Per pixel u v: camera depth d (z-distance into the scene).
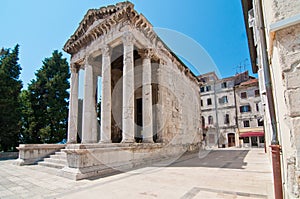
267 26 2.83
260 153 18.27
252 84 34.19
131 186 5.98
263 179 6.55
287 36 2.14
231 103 35.41
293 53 2.08
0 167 11.20
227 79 36.91
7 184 6.79
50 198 5.07
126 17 12.62
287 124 2.22
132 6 12.73
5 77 23.09
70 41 17.33
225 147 33.31
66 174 7.69
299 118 1.96
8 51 26.23
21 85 24.94
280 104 2.66
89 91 14.77
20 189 6.06
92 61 15.51
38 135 24.45
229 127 34.59
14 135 23.48
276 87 2.93
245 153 18.62
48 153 13.23
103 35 14.07
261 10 3.38
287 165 2.22
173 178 7.05
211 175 7.47
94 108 14.96
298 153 1.93
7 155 18.95
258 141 32.59
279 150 2.90
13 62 25.62
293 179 2.07
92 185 6.27
